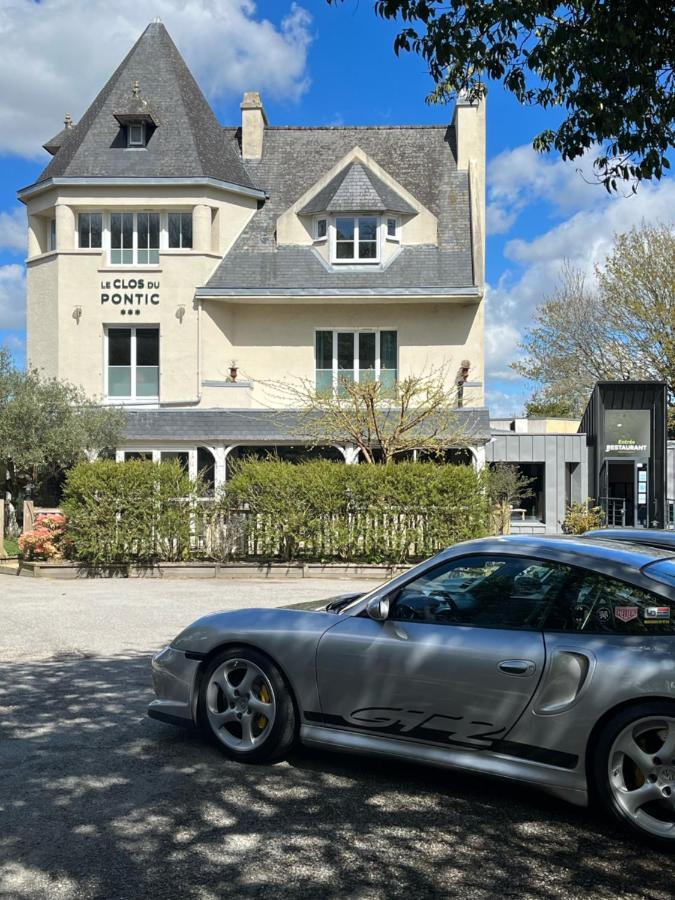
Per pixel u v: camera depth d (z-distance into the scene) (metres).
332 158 29.06
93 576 15.05
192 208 25.78
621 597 4.32
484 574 4.73
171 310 25.41
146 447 24.27
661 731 4.01
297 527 14.87
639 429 26.50
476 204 26.73
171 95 27.03
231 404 25.33
